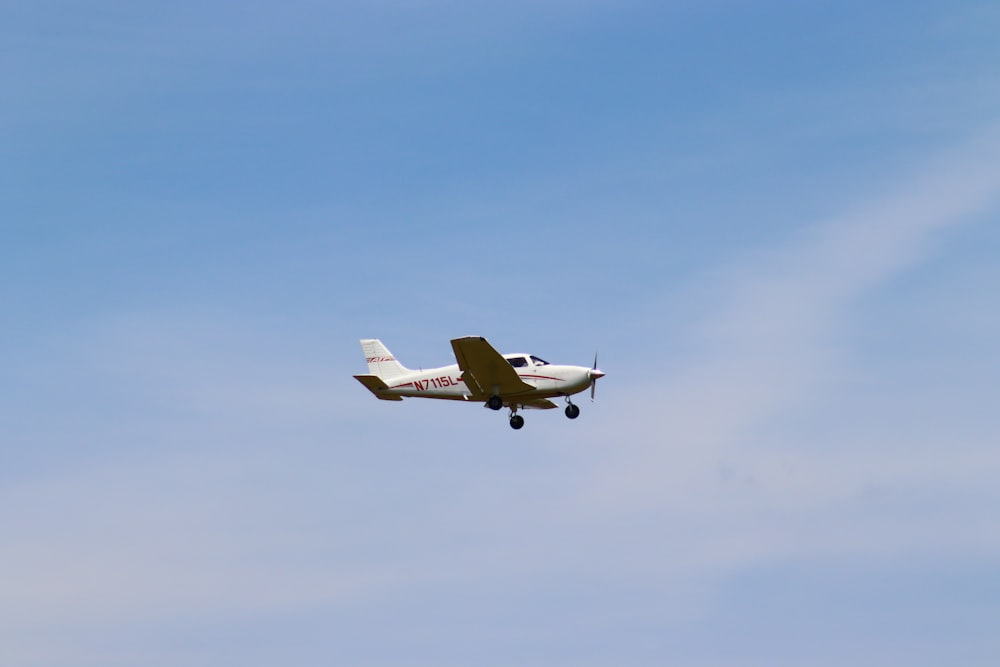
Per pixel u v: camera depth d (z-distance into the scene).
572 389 103.31
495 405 102.31
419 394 109.69
